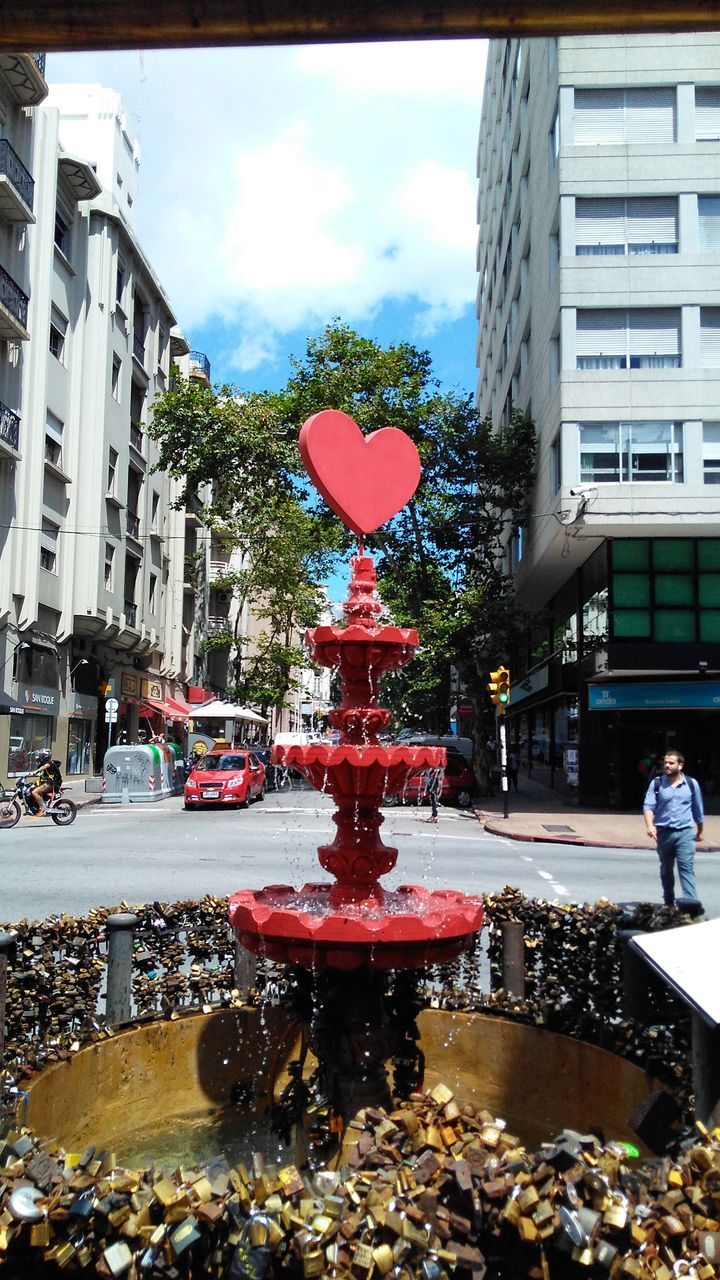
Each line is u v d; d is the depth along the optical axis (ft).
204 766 83.46
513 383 106.73
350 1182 6.68
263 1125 13.62
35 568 84.99
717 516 69.10
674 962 8.02
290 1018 13.70
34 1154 7.16
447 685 104.63
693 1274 6.14
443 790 83.15
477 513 94.43
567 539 75.66
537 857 50.98
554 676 97.04
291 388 97.55
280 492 106.73
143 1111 13.37
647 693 74.02
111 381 104.01
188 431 101.71
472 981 16.72
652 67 72.74
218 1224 6.44
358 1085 11.89
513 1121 13.55
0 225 80.38
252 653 194.49
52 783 63.57
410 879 41.04
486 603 88.43
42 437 86.48
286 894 14.15
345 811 12.92
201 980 15.51
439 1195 6.72
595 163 72.54
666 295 71.31
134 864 43.11
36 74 79.61
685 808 31.37
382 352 93.91
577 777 85.40
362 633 12.62
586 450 70.79
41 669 90.94
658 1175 6.97
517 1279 6.59
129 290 110.52
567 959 14.98
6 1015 13.15
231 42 6.39
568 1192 6.52
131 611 114.42
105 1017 14.15
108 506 103.35
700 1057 8.16
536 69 85.92
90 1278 6.44
